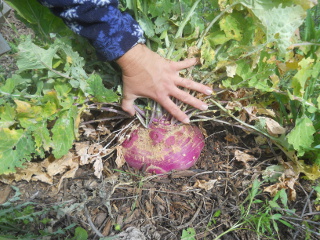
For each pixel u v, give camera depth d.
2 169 0.43
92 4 0.35
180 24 0.43
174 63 0.42
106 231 0.43
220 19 0.43
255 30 0.42
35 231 0.43
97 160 0.49
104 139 0.53
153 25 0.43
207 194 0.48
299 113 0.49
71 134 0.44
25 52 0.38
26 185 0.49
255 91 0.48
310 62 0.43
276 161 0.53
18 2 0.42
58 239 0.41
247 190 0.48
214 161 0.54
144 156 0.49
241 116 0.52
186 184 0.49
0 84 0.56
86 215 0.45
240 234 0.43
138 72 0.40
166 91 0.43
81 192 0.48
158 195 0.48
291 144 0.47
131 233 0.42
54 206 0.45
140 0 0.43
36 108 0.42
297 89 0.43
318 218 0.43
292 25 0.39
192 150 0.50
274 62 0.43
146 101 0.49
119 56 0.38
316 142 0.48
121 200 0.47
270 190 0.47
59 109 0.44
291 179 0.47
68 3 0.34
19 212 0.44
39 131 0.43
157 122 0.49
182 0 0.44
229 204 0.47
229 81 0.46
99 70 0.49
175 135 0.49
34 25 0.46
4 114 0.42
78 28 0.37
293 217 0.44
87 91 0.44
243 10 0.42
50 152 0.53
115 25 0.37
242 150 0.55
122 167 0.51
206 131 0.58
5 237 0.40
